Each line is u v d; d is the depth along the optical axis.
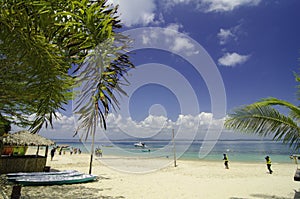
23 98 3.36
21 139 12.89
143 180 13.14
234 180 13.48
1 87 3.16
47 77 2.90
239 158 36.28
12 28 2.43
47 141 14.34
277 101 6.23
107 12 3.21
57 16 2.67
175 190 10.30
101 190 9.73
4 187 8.94
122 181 12.49
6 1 2.35
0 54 2.74
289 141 6.17
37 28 2.58
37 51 2.64
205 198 8.80
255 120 6.12
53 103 3.44
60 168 18.67
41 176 11.20
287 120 6.06
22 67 2.90
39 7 2.48
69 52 3.18
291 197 8.77
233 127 6.22
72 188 9.82
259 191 10.00
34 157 13.93
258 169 19.84
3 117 4.04
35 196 8.13
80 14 2.76
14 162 12.53
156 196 9.08
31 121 4.27
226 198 8.74
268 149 58.41
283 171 18.28
